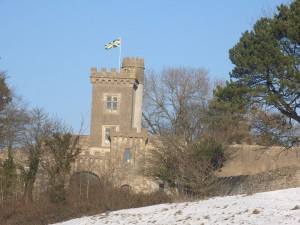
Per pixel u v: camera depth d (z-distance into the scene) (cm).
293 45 6056
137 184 8025
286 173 6731
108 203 5016
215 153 6228
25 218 5144
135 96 10612
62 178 5844
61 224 4550
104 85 10212
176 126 8044
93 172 7938
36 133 7125
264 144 6825
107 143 10025
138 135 8931
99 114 10150
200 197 4728
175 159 6281
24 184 6212
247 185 6938
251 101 6019
